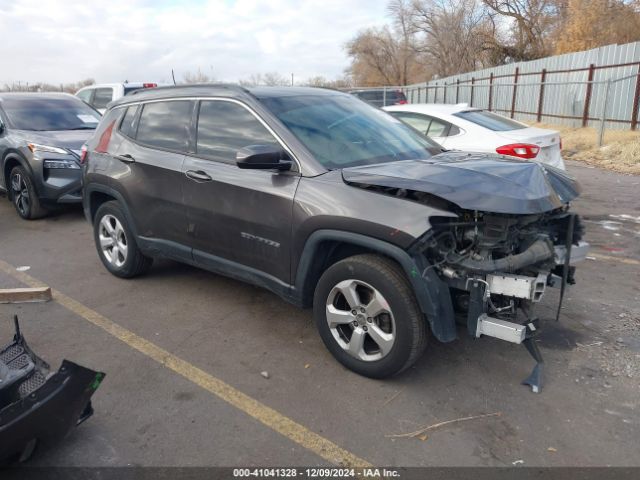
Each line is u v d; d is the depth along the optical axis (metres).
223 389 3.45
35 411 2.36
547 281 3.47
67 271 5.68
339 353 3.62
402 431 3.03
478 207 3.01
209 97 4.42
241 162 3.56
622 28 24.34
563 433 2.99
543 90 19.27
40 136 7.86
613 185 9.85
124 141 5.04
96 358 3.86
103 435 3.02
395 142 4.32
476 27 40.50
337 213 3.39
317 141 3.90
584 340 4.02
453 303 3.43
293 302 3.85
